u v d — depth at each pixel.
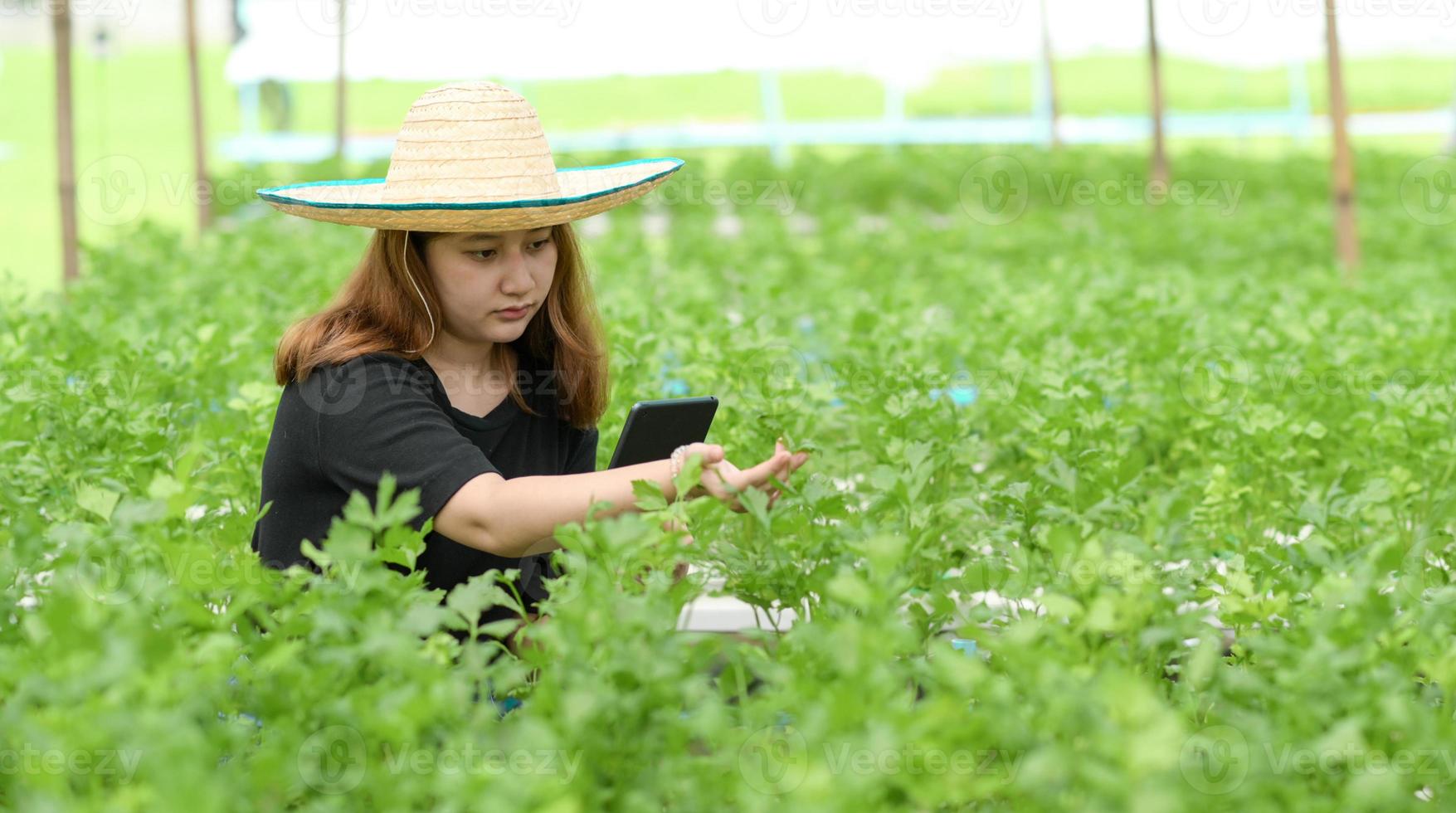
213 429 3.86
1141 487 4.11
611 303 7.04
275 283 8.35
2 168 22.95
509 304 3.04
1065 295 7.70
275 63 18.88
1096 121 27.17
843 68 39.97
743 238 12.41
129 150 24.77
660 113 33.12
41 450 3.56
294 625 2.26
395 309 3.04
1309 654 2.19
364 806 2.12
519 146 3.08
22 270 14.26
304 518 3.06
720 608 3.72
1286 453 4.06
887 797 2.04
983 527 3.28
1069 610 2.25
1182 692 2.40
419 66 19.03
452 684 2.08
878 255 11.62
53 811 1.80
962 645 2.80
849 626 2.03
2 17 40.16
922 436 3.90
